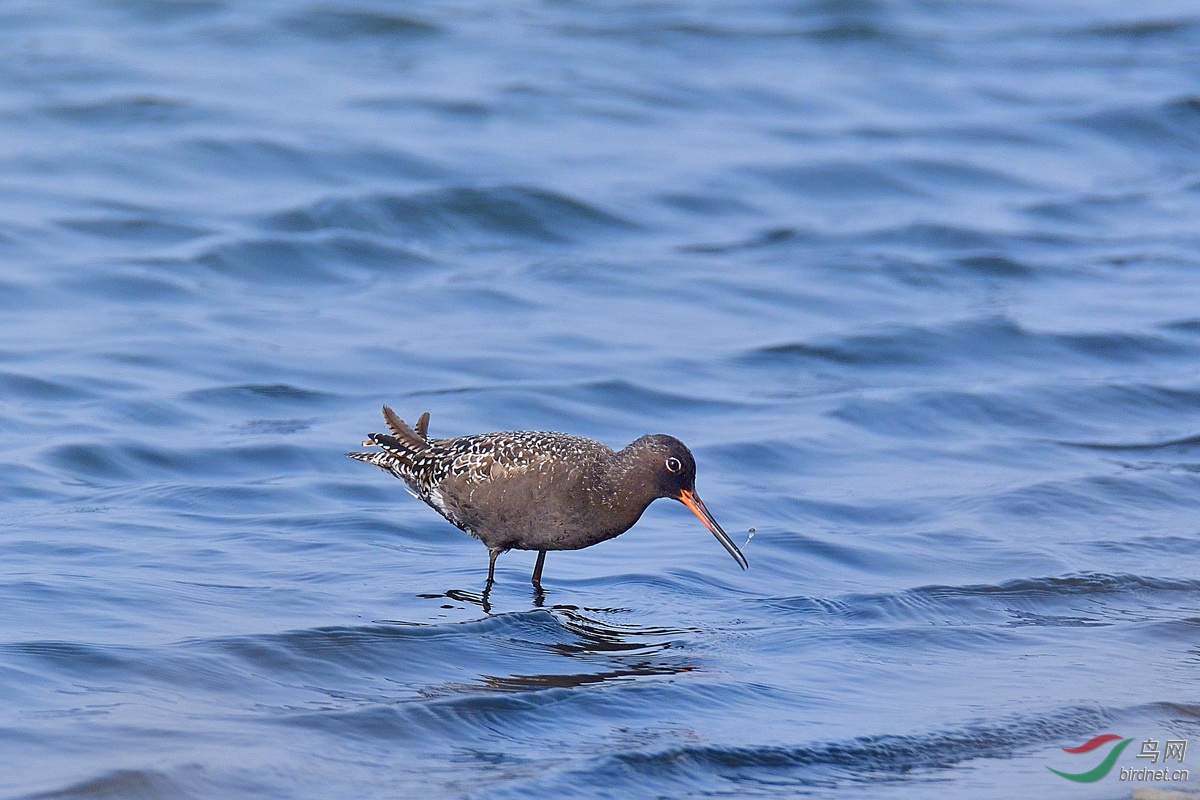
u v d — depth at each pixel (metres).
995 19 38.91
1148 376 18.27
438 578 11.87
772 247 23.44
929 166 27.58
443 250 22.92
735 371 18.06
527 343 18.67
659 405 16.72
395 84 30.03
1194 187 27.94
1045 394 17.38
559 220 24.00
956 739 8.98
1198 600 11.70
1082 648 10.62
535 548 11.90
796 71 33.12
